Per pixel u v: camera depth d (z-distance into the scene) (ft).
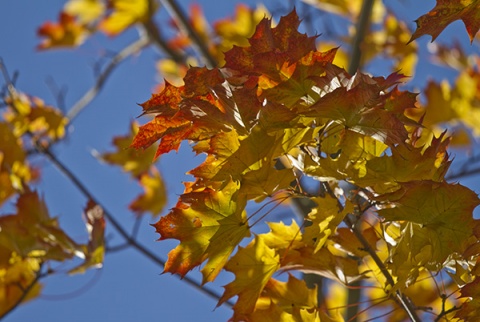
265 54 6.16
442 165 6.29
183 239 6.28
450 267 6.46
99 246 8.33
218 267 6.35
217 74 6.30
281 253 6.62
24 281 8.36
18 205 8.20
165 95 6.28
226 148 6.15
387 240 6.51
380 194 6.33
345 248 6.59
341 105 6.01
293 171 6.27
